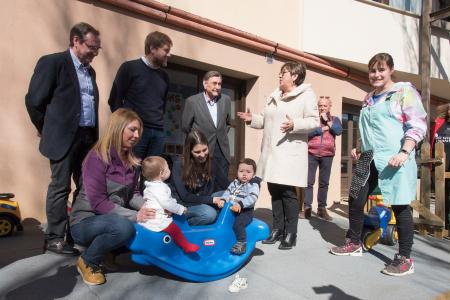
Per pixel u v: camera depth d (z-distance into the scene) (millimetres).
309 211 5738
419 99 3408
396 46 8148
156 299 2580
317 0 7203
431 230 5242
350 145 8242
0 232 3795
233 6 6164
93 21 4770
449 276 3447
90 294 2566
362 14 7699
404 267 3363
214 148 4234
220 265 3082
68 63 3123
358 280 3186
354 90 8094
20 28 4270
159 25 5344
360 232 3852
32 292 2535
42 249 3395
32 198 4379
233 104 6676
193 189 3512
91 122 3336
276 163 3906
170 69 5836
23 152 4316
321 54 7242
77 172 3369
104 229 2627
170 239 2807
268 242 4176
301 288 2945
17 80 4266
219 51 5973
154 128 3879
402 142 3395
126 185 2936
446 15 6852
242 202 3328
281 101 4047
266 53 6555
